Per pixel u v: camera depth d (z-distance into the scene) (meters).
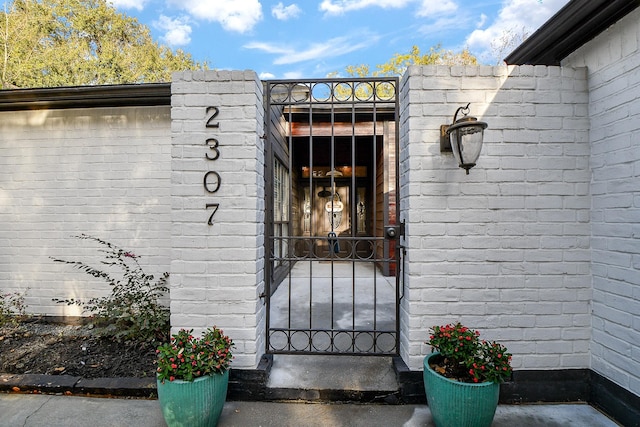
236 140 2.09
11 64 8.27
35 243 3.42
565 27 2.08
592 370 2.04
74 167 3.41
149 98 3.22
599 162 1.98
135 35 11.77
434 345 1.86
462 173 2.05
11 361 2.50
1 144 3.44
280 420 1.91
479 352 1.83
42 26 9.21
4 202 3.44
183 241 2.10
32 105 3.31
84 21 10.40
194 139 2.10
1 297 3.32
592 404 2.03
